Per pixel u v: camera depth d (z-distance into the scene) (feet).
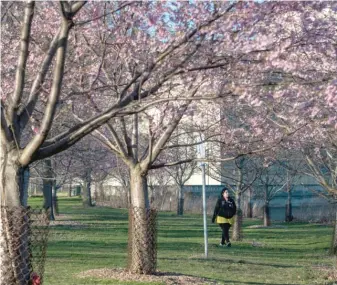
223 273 47.26
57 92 24.99
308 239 90.48
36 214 27.07
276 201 147.02
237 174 88.84
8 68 34.04
